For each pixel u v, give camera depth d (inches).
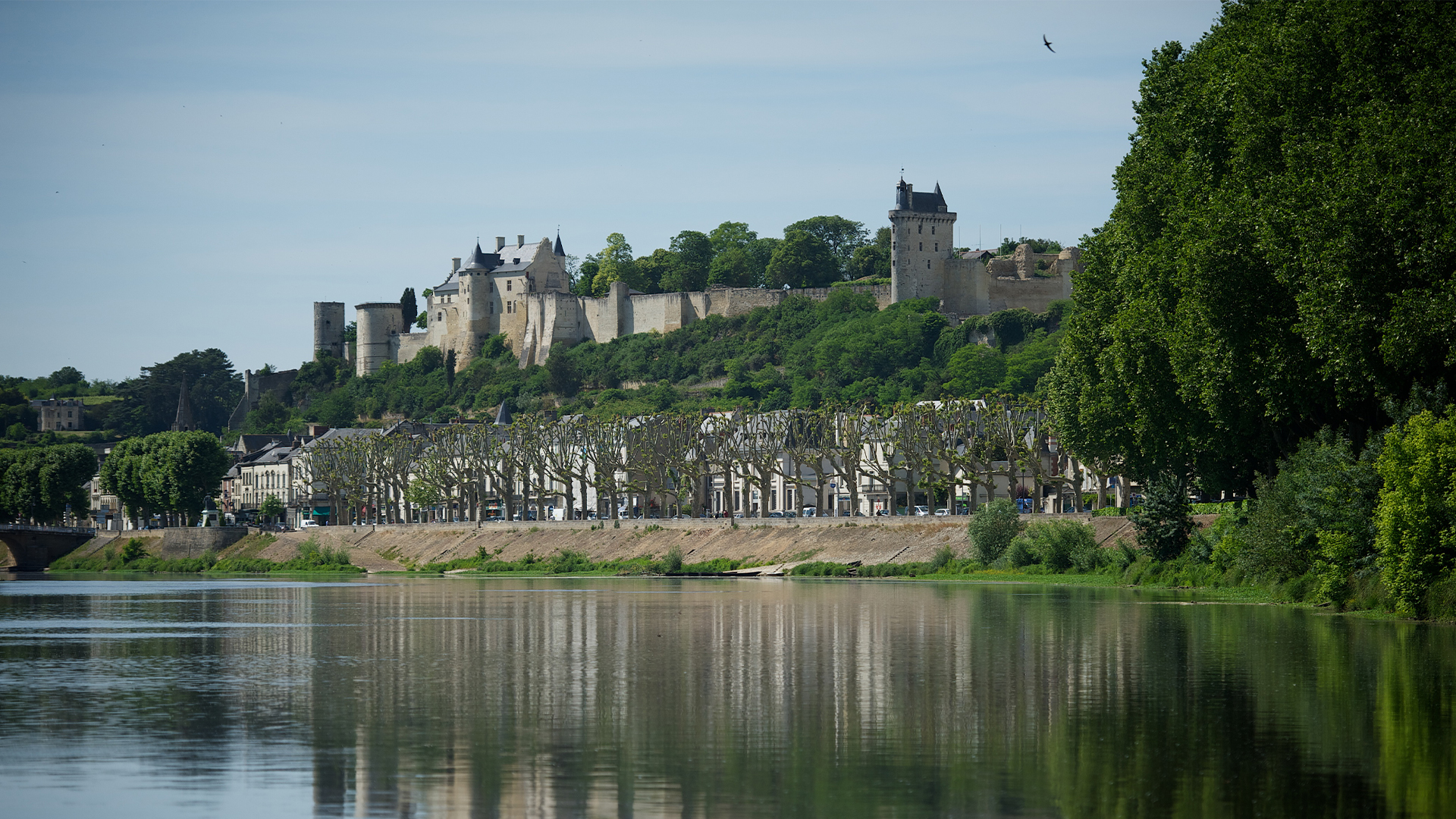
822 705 1818.4
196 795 1336.1
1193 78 3686.0
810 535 6486.2
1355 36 3070.9
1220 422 3410.4
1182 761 1429.6
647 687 2020.2
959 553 5748.0
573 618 3452.3
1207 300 3203.7
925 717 1708.9
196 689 2054.6
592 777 1392.7
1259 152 3265.3
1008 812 1233.4
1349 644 2426.2
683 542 7003.0
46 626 3442.4
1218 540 4133.9
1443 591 2795.3
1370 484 3073.3
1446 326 2716.5
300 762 1480.1
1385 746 1493.6
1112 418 4033.0
